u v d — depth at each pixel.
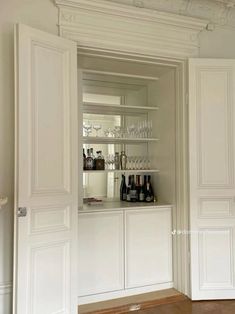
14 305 1.90
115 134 3.06
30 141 1.99
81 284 2.51
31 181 1.98
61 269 2.14
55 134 2.13
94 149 3.14
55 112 2.14
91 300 2.53
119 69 2.87
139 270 2.72
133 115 3.34
